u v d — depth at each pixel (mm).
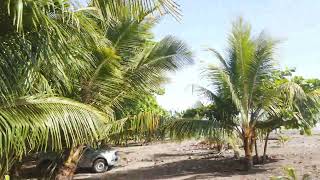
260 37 16812
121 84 12539
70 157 12508
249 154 17297
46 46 5734
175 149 28859
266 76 16953
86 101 11523
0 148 5539
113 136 12281
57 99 6488
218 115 17359
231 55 17453
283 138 25250
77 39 6320
